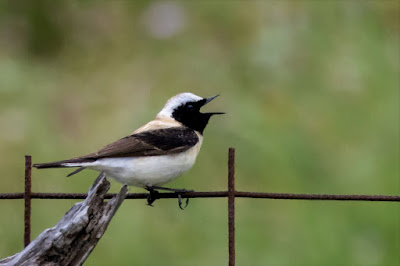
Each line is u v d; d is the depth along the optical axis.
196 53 16.02
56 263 6.13
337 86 12.55
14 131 13.99
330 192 11.22
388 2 13.47
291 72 13.62
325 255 10.57
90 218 6.12
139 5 17.27
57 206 12.16
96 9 17.61
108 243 11.41
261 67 14.09
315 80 13.08
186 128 10.28
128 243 11.40
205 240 11.53
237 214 11.53
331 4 13.46
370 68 12.34
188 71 15.77
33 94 15.51
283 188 11.30
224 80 15.05
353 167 11.34
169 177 9.62
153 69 16.16
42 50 17.80
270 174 11.48
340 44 13.27
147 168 9.33
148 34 16.62
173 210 11.88
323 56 13.30
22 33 17.78
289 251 10.78
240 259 11.03
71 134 15.00
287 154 11.63
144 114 14.76
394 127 11.56
